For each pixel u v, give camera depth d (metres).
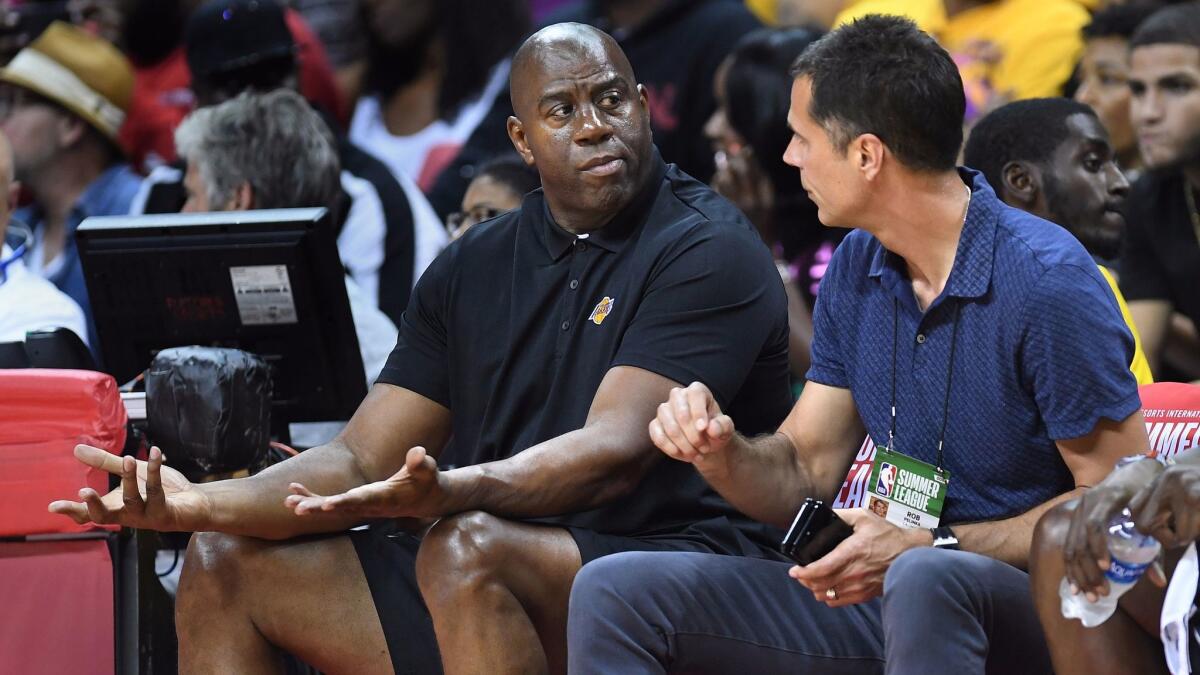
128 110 20.53
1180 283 16.22
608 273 11.02
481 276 11.45
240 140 14.87
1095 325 9.45
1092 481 9.47
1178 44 15.76
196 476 11.44
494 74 22.36
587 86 10.86
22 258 15.28
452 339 11.48
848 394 10.64
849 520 9.52
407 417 11.52
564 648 10.27
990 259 9.77
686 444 9.53
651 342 10.63
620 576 9.59
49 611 10.73
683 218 11.01
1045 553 8.55
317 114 15.55
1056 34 18.20
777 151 16.48
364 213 18.03
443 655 9.85
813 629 10.02
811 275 16.36
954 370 9.95
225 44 17.78
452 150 22.06
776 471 10.23
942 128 9.73
